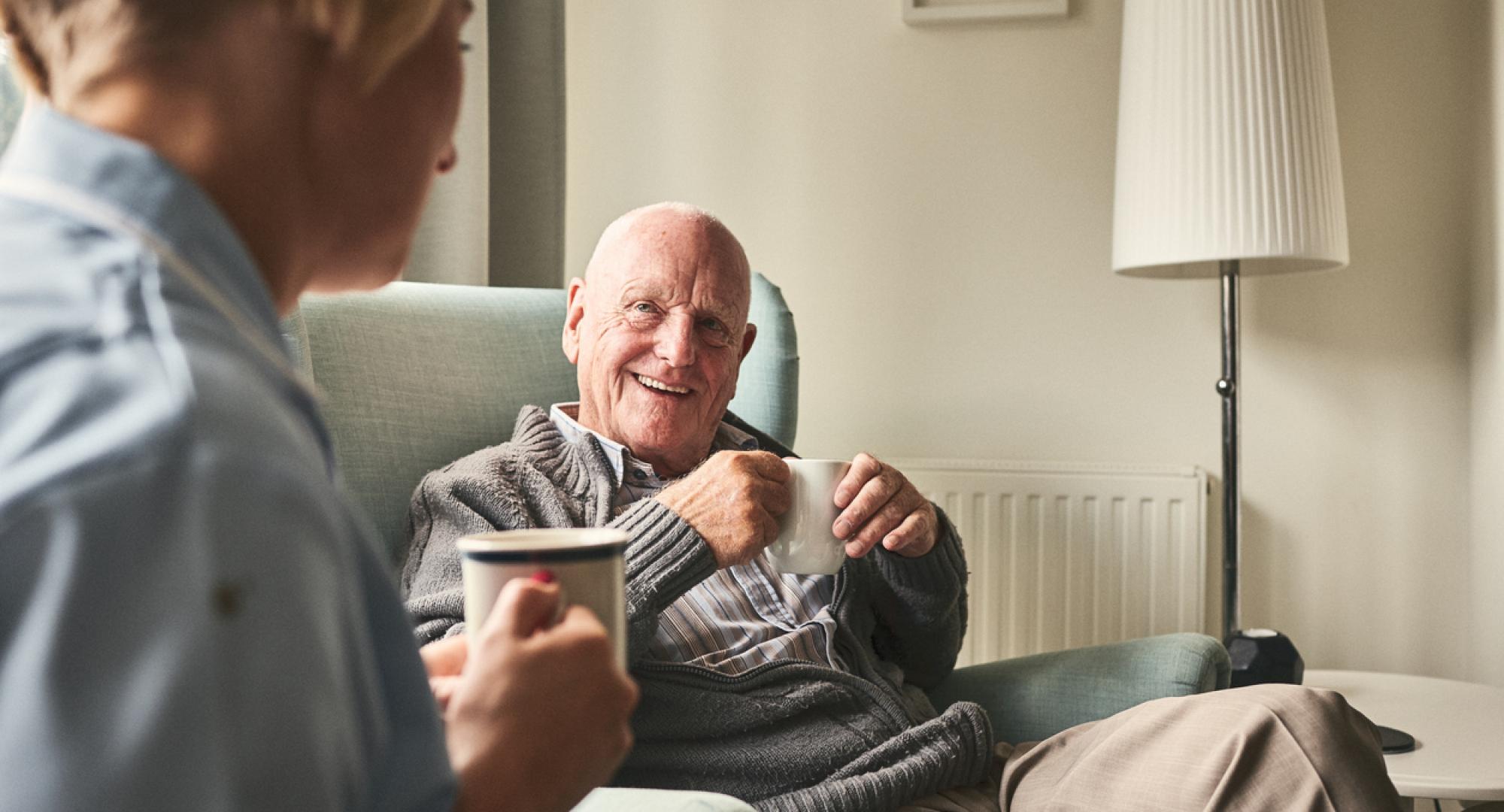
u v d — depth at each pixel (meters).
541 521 1.34
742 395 1.81
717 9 2.36
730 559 1.15
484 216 2.02
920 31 2.31
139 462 0.29
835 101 2.33
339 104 0.42
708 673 1.25
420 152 0.46
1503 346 1.97
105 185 0.36
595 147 2.39
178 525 0.29
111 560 0.28
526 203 2.16
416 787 0.40
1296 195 1.78
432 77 0.46
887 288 2.33
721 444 1.61
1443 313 2.19
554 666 0.46
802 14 2.34
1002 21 2.29
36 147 0.38
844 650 1.44
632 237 1.48
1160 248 1.84
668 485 1.48
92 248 0.35
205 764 0.28
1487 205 2.06
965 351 2.31
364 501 1.44
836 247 2.34
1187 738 1.07
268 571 0.30
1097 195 2.27
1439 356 2.20
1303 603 2.25
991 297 2.30
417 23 0.43
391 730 0.40
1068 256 2.28
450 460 1.55
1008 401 2.30
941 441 2.32
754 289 1.84
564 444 1.47
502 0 2.14
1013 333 2.30
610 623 0.52
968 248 2.30
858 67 2.32
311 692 0.31
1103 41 2.26
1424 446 2.20
